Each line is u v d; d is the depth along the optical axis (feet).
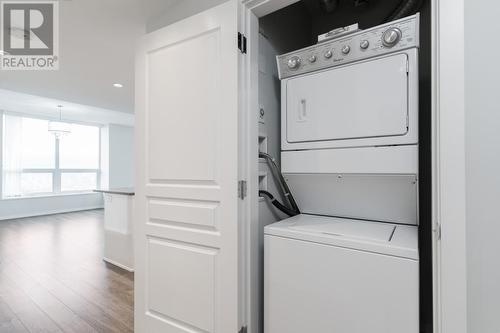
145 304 5.68
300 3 6.79
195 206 4.98
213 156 4.77
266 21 5.65
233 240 4.54
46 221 19.33
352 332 3.69
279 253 4.34
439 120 2.83
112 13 6.73
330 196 5.13
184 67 5.14
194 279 4.99
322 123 4.68
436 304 2.96
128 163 26.94
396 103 4.03
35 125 21.35
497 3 2.70
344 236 3.88
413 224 4.50
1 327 6.41
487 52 2.73
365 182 4.59
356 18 6.45
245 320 4.72
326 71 4.65
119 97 15.34
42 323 6.58
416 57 3.90
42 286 8.70
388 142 4.10
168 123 5.33
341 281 3.78
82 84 12.75
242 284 4.66
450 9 2.75
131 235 10.09
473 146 2.77
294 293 4.17
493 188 2.69
